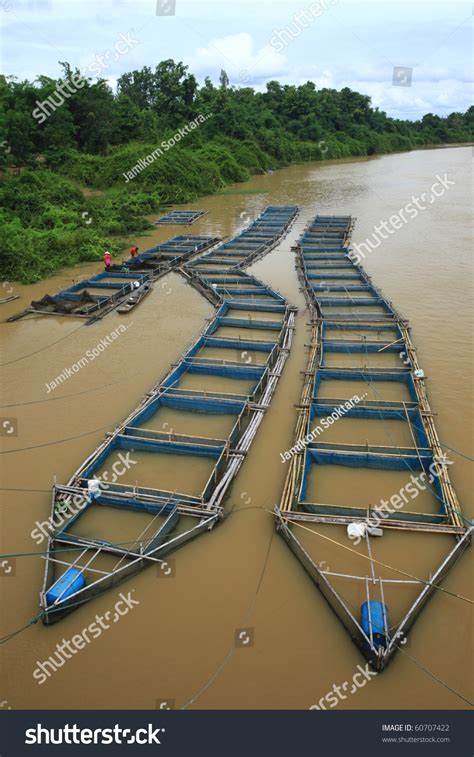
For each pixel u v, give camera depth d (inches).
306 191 2255.2
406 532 457.1
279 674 361.1
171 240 1428.4
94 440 597.3
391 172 2805.1
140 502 483.8
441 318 874.1
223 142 2812.5
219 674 361.7
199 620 395.9
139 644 381.4
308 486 515.5
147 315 941.2
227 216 1785.2
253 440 581.9
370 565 431.5
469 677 357.1
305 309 948.6
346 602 403.2
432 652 371.6
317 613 398.6
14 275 1127.6
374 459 529.7
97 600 412.5
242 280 1096.8
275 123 3449.8
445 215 1641.2
